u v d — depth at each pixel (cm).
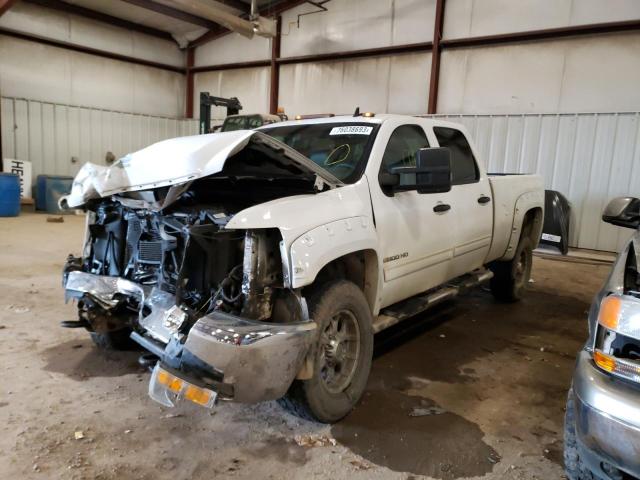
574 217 934
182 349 241
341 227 275
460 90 1083
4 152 1288
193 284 261
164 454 248
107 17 1435
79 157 1431
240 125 1078
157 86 1603
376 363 378
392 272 327
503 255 507
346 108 1282
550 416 305
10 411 281
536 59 982
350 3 1245
